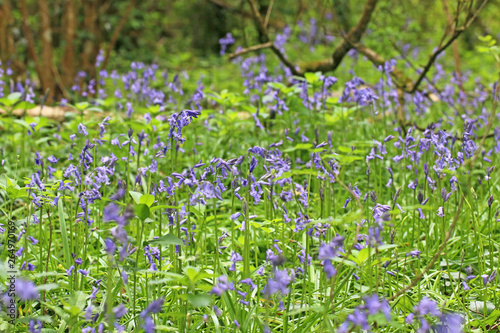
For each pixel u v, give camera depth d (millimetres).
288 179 3096
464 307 2996
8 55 10305
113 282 3121
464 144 3662
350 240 3760
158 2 18641
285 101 6461
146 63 13938
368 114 7047
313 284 3357
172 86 6535
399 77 6672
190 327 2740
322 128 5859
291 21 15719
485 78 10625
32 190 2957
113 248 2170
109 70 13211
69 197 3473
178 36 19156
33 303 3055
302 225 2943
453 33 5984
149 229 4180
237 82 10148
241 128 6336
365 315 2203
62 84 9875
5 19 10273
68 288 3000
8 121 5625
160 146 4816
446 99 6969
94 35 12195
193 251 3525
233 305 2842
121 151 4523
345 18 15281
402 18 10922
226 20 18188
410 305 2916
